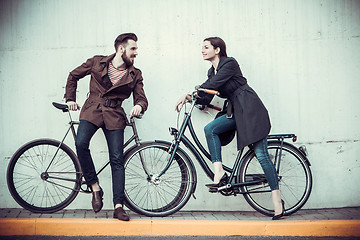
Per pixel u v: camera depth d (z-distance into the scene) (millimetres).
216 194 4621
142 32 4645
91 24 4656
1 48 4652
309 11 4637
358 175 4625
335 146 4629
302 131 4637
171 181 4477
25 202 4199
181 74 4629
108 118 3988
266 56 4629
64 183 4598
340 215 4273
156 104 4633
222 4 4629
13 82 4645
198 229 3857
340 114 4629
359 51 4629
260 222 3891
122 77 4035
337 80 4637
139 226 3848
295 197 4660
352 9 4629
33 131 4637
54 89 4645
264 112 4051
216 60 4219
